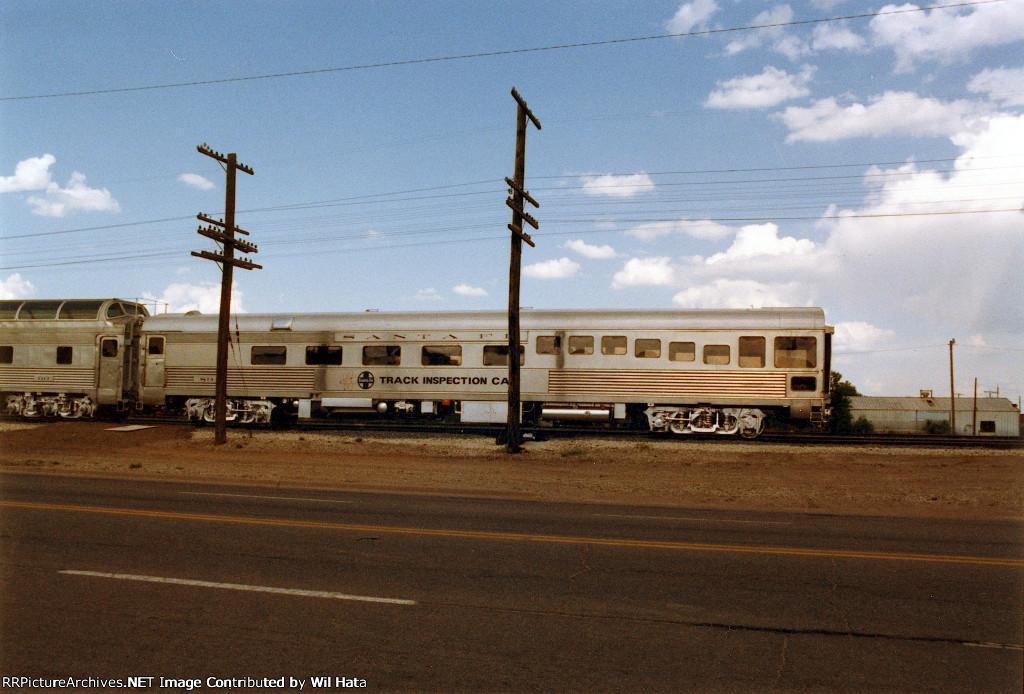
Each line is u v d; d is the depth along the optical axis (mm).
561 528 9977
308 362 24188
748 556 8266
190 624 5738
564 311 22797
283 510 11195
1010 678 4875
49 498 12094
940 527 10570
